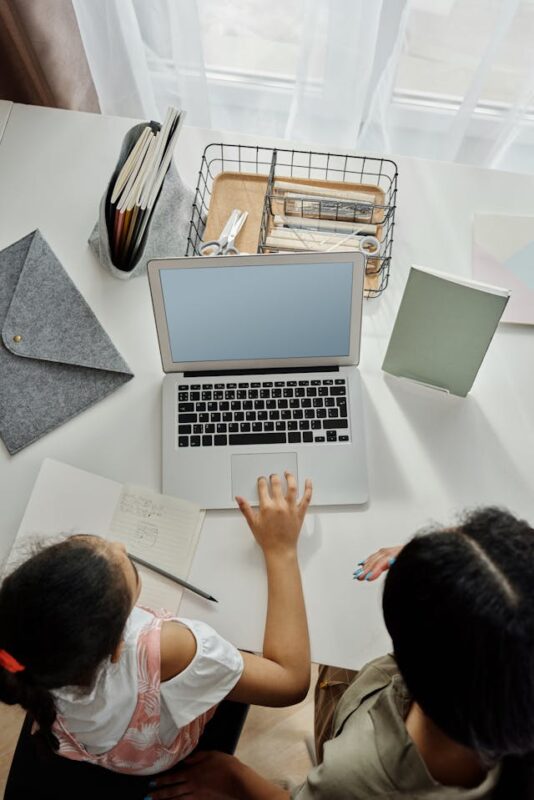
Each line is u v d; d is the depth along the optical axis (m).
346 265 0.88
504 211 1.15
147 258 1.09
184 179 1.17
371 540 0.96
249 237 1.10
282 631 0.89
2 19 1.10
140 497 0.97
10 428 1.00
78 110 1.44
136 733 0.82
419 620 0.54
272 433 1.00
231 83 1.56
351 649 0.90
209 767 0.96
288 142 1.19
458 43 1.34
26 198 1.13
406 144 1.62
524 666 0.51
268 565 0.92
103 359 1.03
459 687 0.53
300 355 1.01
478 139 1.56
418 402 1.03
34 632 0.65
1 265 1.07
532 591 0.52
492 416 1.02
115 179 1.03
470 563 0.54
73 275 1.09
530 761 0.57
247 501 0.96
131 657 0.79
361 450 0.99
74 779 0.95
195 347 0.99
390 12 1.31
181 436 1.00
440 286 0.88
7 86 1.29
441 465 1.00
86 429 1.01
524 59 1.33
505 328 1.08
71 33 1.25
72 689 0.74
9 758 1.36
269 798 0.94
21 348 1.02
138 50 1.34
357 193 1.09
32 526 0.95
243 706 1.00
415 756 0.63
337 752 0.69
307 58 1.33
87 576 0.67
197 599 0.93
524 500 0.98
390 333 1.07
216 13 1.40
